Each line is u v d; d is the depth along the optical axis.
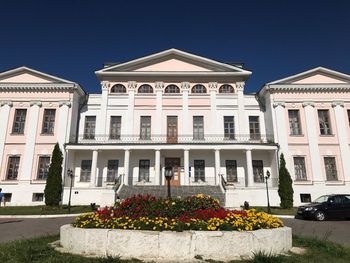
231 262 6.41
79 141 29.08
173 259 6.66
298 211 18.02
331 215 16.98
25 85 28.86
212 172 28.52
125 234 6.96
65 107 28.59
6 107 28.69
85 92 31.22
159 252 6.76
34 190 26.83
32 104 28.72
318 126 28.69
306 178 27.47
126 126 29.56
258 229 7.60
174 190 24.73
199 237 6.85
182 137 29.42
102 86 30.41
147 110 30.19
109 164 28.73
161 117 29.89
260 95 31.12
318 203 17.58
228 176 28.53
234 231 7.14
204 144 27.20
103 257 6.52
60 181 25.38
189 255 6.73
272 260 6.33
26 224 15.05
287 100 29.09
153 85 30.88
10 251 7.14
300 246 8.23
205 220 7.77
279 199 25.77
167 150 28.14
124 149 27.20
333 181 27.34
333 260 6.74
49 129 28.44
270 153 28.89
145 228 7.31
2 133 28.06
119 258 6.52
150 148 27.12
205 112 30.23
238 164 28.75
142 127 29.91
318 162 27.69
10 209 22.50
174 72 30.45
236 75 30.61
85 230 7.22
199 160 28.91
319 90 29.36
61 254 6.92
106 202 22.30
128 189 24.98
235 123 30.00
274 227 8.09
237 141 28.89
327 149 28.16
